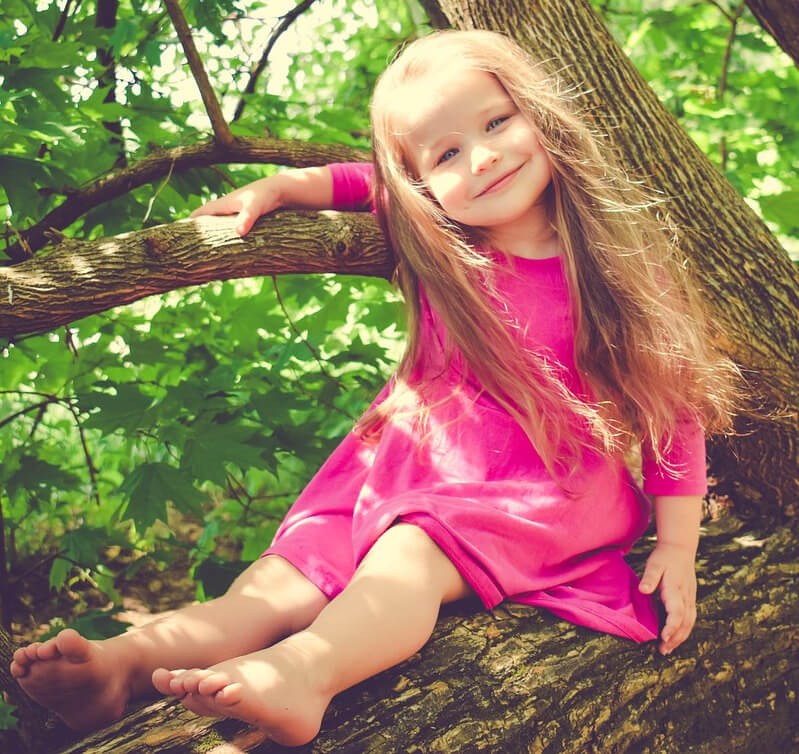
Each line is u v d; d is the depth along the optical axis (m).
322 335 2.73
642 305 1.73
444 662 1.45
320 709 1.25
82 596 3.24
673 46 4.04
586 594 1.64
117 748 1.26
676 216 1.92
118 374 2.88
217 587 2.44
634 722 1.54
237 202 1.83
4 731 1.65
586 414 1.65
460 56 1.68
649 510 1.80
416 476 1.66
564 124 1.72
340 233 1.85
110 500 3.55
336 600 1.37
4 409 3.63
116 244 1.72
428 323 1.81
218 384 2.53
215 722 1.30
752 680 1.76
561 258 1.75
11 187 2.00
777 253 2.01
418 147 1.69
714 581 1.87
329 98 3.95
